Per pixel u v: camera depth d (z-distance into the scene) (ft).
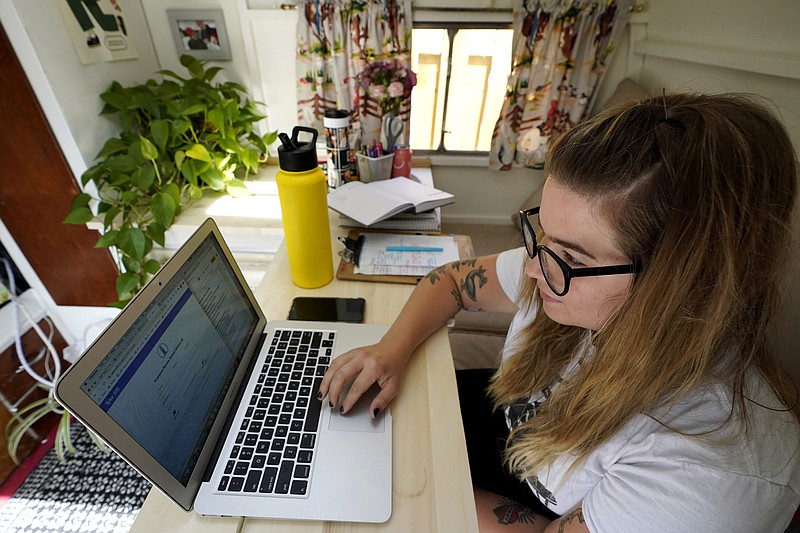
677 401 1.29
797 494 1.14
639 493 1.23
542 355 2.08
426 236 3.20
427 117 5.92
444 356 2.13
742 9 3.54
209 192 4.50
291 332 2.20
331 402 1.76
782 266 1.20
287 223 2.38
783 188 1.12
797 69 2.83
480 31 5.22
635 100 1.33
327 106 5.31
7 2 3.04
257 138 4.99
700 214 1.10
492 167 5.94
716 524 1.11
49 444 4.18
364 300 2.51
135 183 3.72
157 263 3.95
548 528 1.67
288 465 1.54
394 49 5.00
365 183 3.75
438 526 1.40
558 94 5.30
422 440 1.69
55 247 4.15
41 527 3.52
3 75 3.24
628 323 1.30
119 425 1.18
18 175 3.68
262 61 5.13
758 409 1.21
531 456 1.77
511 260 2.46
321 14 4.68
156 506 1.43
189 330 1.62
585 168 1.24
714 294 1.14
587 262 1.35
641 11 5.00
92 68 3.84
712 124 1.10
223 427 1.66
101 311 4.63
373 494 1.46
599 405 1.43
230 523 1.39
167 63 5.03
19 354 4.12
